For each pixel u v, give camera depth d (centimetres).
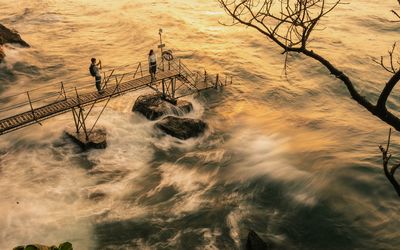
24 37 3644
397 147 1745
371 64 3120
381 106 384
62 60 3148
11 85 2720
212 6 5150
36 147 1822
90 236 1284
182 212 1410
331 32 3947
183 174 1667
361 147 1748
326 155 1658
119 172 1677
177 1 5447
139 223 1351
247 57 3231
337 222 1287
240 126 2122
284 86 2677
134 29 3978
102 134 1878
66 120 2069
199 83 2652
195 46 3519
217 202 1463
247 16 4391
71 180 1599
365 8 5041
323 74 2870
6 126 1545
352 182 1444
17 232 1275
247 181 1573
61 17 4472
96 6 5038
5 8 4903
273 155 1750
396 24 4325
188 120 2008
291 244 1238
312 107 2392
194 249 1234
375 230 1234
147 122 2072
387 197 1363
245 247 1220
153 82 2014
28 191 1502
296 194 1449
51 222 1334
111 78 2788
